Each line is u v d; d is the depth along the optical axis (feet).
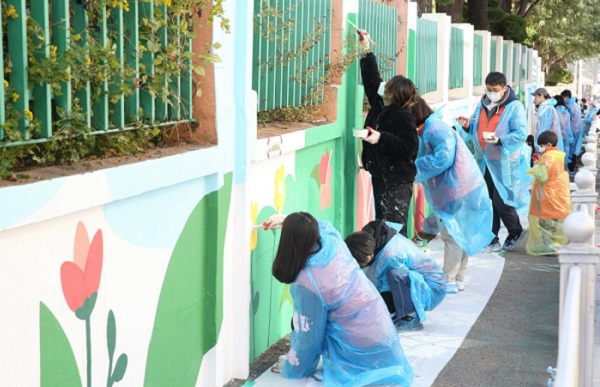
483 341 18.70
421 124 22.20
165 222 12.73
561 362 7.97
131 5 12.14
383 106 21.62
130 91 11.64
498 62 56.59
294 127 19.06
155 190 12.33
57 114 10.82
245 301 15.46
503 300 22.26
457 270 22.99
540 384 16.10
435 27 34.94
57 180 9.62
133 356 12.00
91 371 10.87
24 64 9.84
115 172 10.86
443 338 18.83
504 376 16.51
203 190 14.03
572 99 55.57
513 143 27.73
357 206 23.72
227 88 14.46
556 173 27.43
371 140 20.34
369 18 24.68
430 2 51.11
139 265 12.02
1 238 8.97
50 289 9.87
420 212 30.81
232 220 15.11
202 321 14.42
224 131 14.37
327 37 21.58
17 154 10.14
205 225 14.25
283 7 18.47
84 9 11.03
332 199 22.06
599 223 35.45
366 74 22.21
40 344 9.73
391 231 19.02
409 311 18.86
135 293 11.95
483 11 66.03
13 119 9.74
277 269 15.19
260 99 17.93
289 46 19.08
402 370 15.43
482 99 28.86
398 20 28.76
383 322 15.42
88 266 10.66
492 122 28.27
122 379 11.71
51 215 9.53
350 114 22.79
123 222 11.50
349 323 15.28
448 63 36.40
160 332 12.81
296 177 18.79
